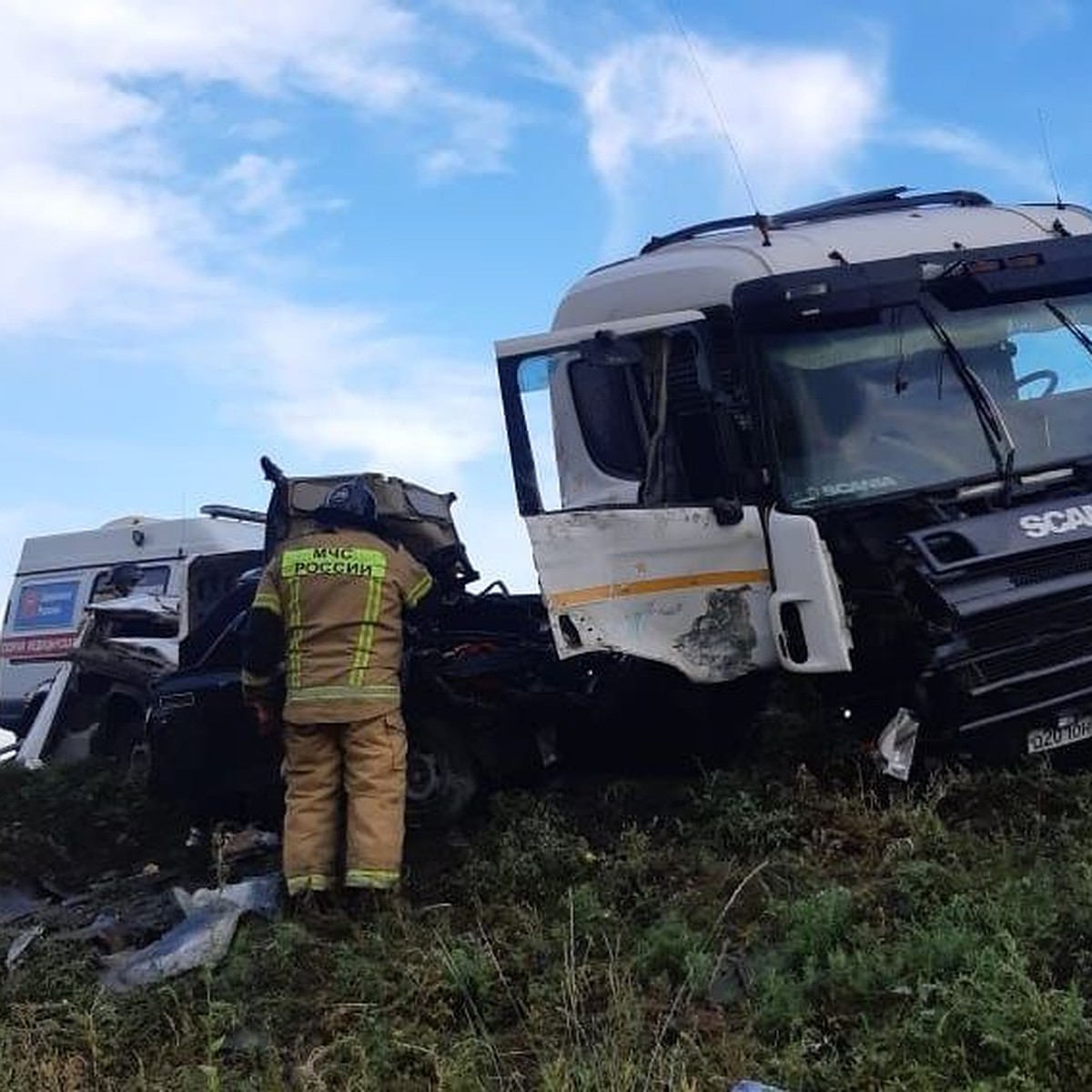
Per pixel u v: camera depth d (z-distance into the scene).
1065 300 7.09
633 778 7.36
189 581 11.02
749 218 7.55
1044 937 4.43
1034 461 6.64
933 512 6.33
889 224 7.24
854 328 6.60
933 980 4.29
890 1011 4.25
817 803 5.91
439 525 8.07
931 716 6.02
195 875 7.69
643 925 5.34
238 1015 5.06
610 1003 4.59
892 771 5.99
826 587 6.14
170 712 8.39
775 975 4.52
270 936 5.75
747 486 6.45
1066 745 6.25
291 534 7.63
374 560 6.34
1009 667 5.92
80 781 9.24
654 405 6.71
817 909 4.78
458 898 6.05
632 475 7.06
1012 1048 3.82
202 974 5.42
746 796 6.00
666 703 7.00
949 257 6.73
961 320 6.79
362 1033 4.77
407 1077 4.46
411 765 7.39
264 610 6.34
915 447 6.51
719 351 6.71
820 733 6.24
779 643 6.28
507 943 5.36
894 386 6.58
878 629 6.14
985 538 6.01
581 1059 4.24
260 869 7.47
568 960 4.78
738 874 5.55
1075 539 6.09
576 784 7.43
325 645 6.22
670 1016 4.45
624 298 7.35
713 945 5.00
